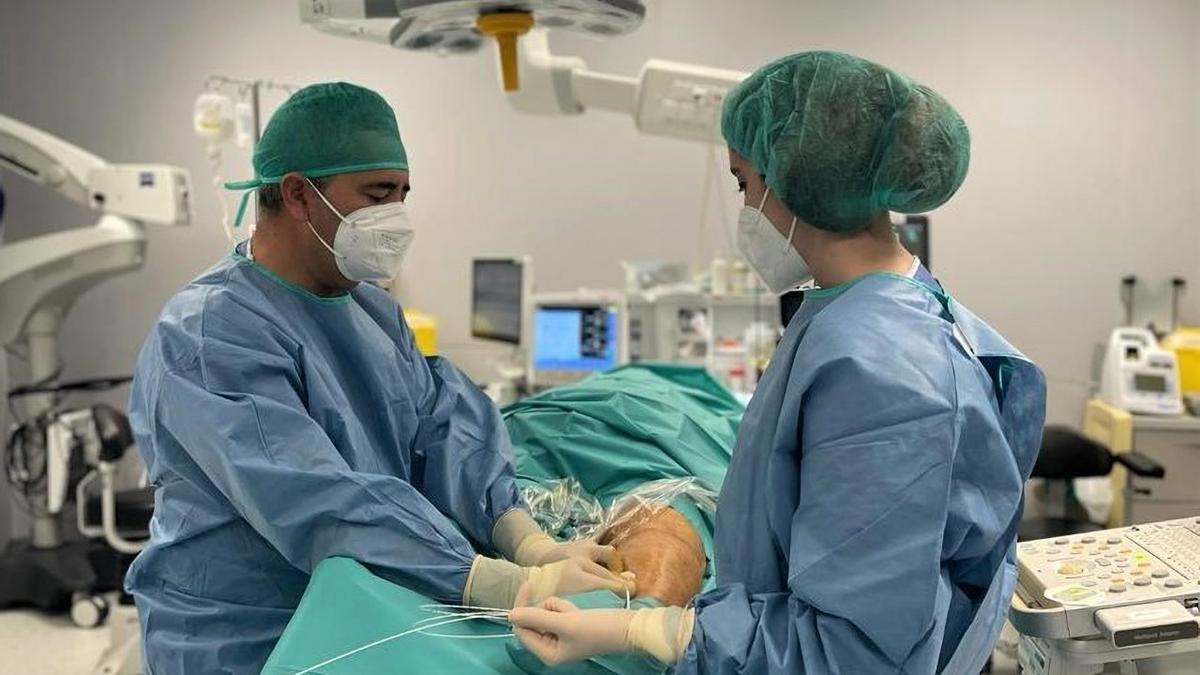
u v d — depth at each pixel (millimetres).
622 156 4223
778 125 1061
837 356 954
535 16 1641
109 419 3182
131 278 4082
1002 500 988
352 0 1722
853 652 903
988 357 1070
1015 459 1056
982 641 1021
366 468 1439
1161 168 3955
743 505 1069
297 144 1386
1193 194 3947
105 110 4031
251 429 1227
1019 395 1098
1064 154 4000
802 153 1040
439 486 1615
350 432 1399
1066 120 3986
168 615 1308
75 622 3205
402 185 1462
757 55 4121
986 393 1021
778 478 1015
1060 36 3959
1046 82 3986
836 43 4082
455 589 1212
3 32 3934
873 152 1039
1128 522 3297
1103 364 3805
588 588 1196
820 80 1049
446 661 1068
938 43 4031
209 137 3115
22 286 3232
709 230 4223
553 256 4277
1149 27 3900
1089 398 3977
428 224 4250
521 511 1590
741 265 3480
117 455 3119
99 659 2947
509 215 4254
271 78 4102
